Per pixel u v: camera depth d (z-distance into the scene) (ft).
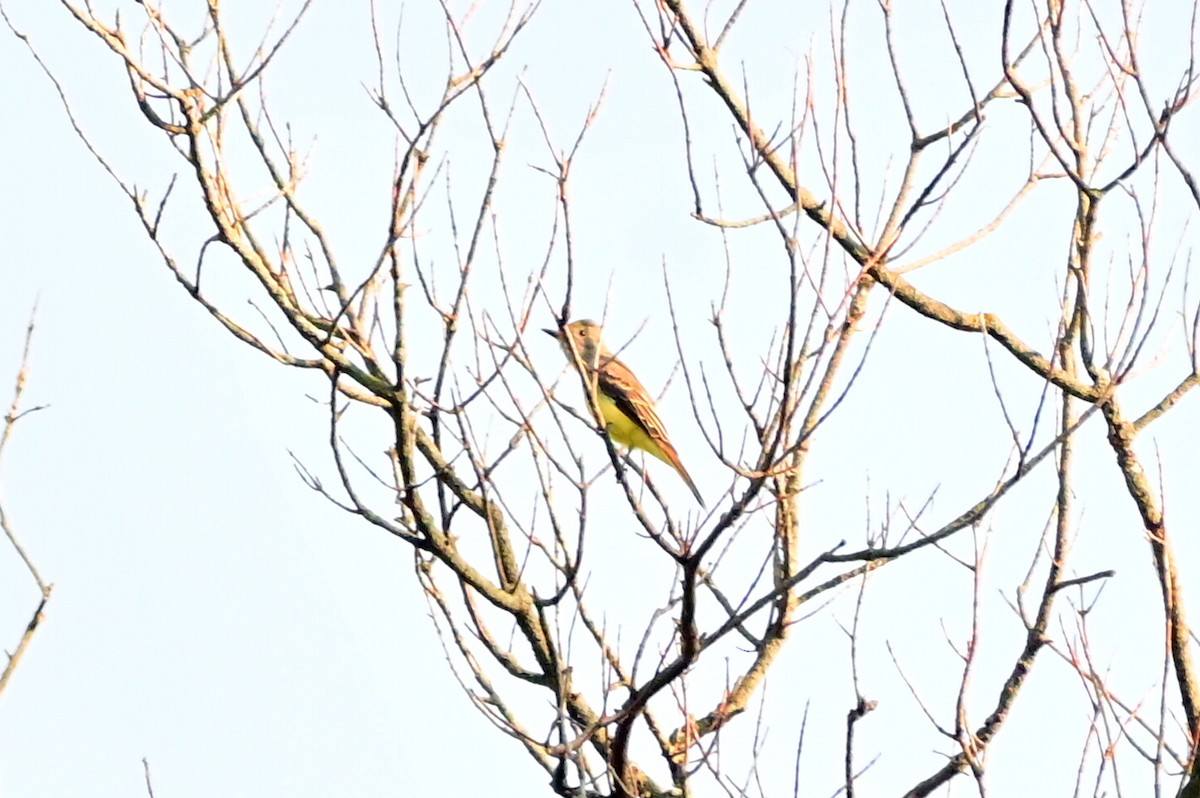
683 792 38.17
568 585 36.40
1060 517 39.27
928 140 39.70
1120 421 44.19
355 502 39.14
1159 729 33.55
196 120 37.93
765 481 32.42
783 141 36.96
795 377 32.71
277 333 40.22
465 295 35.99
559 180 33.45
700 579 34.17
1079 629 35.94
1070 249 42.86
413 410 38.50
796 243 31.14
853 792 33.86
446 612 40.34
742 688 40.42
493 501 41.11
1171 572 40.86
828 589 39.91
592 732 36.24
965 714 34.35
